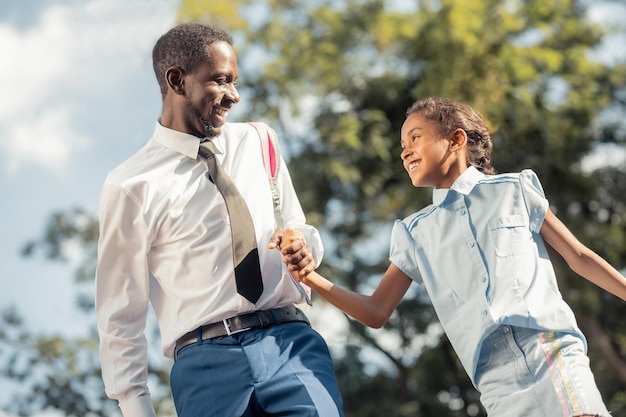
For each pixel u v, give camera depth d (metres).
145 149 3.33
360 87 14.52
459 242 3.24
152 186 3.25
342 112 14.25
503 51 13.51
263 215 3.29
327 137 13.93
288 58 14.82
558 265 13.46
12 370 15.28
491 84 13.41
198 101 3.26
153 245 3.28
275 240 3.16
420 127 3.39
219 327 3.18
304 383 3.10
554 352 3.04
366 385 15.32
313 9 14.98
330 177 14.00
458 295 3.21
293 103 14.68
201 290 3.21
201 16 14.26
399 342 15.34
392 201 14.88
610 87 14.91
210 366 3.16
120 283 3.34
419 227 3.35
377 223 15.06
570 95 14.40
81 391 15.46
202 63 3.27
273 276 3.23
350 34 14.51
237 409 3.12
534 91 14.27
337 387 3.17
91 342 15.57
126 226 3.27
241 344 3.16
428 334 14.98
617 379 14.26
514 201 3.24
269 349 3.14
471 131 3.40
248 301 3.17
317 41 14.83
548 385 3.01
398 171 14.44
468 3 13.65
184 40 3.28
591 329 13.89
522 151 13.85
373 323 3.36
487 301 3.12
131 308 3.37
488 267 3.18
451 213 3.29
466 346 3.17
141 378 3.41
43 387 15.35
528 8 14.23
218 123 3.30
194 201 3.25
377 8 14.39
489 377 3.12
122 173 3.29
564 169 13.93
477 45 13.52
